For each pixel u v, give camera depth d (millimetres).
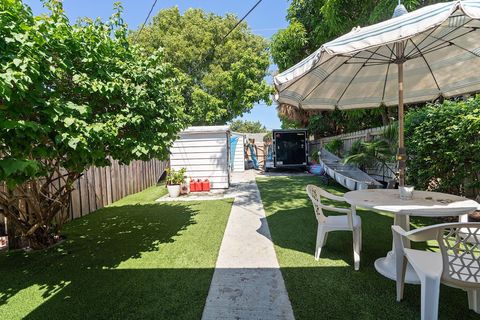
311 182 9164
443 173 4152
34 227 3467
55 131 2361
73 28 2863
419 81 3666
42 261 3168
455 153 3840
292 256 3076
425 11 1896
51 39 2471
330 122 12523
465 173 3861
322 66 3234
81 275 2785
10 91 1829
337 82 3695
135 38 14008
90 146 2652
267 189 7961
